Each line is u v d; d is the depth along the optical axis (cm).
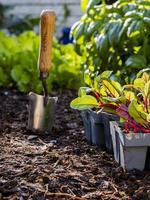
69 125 124
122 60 127
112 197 80
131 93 94
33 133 115
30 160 94
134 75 117
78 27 134
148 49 122
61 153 99
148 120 89
